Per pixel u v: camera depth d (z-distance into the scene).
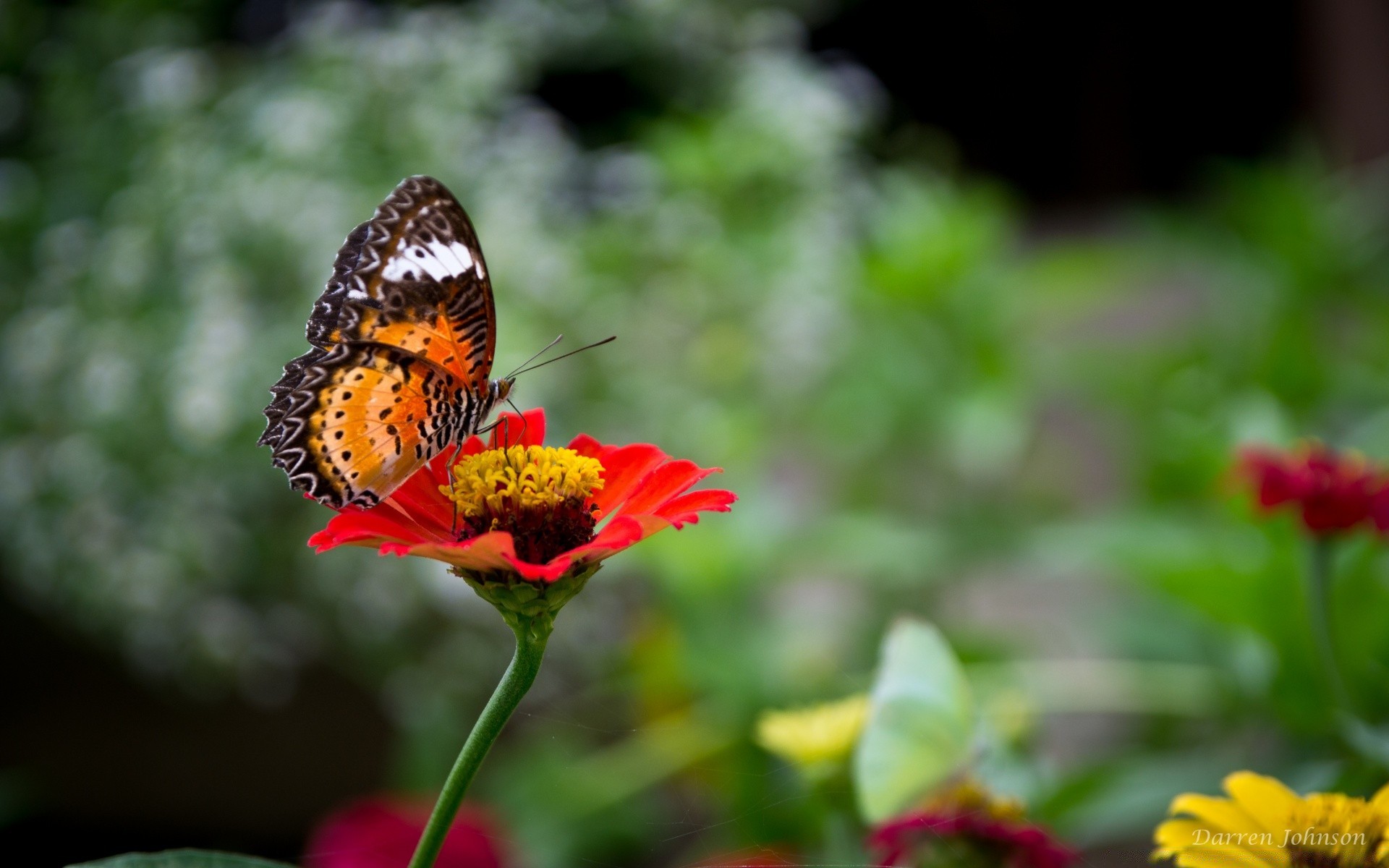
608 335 1.05
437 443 0.53
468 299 0.54
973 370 1.23
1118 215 3.07
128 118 1.00
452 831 0.63
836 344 1.22
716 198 1.23
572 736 0.90
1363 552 0.65
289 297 0.90
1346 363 1.19
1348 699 0.62
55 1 1.25
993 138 3.25
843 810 0.57
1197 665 0.75
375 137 1.00
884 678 0.54
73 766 1.10
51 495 0.89
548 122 1.15
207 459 0.86
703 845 0.59
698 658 0.80
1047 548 0.95
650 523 0.50
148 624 0.88
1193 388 1.18
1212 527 0.84
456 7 1.26
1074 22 3.18
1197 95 3.26
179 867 0.48
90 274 0.92
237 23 1.40
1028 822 0.56
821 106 1.25
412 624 0.95
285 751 1.08
